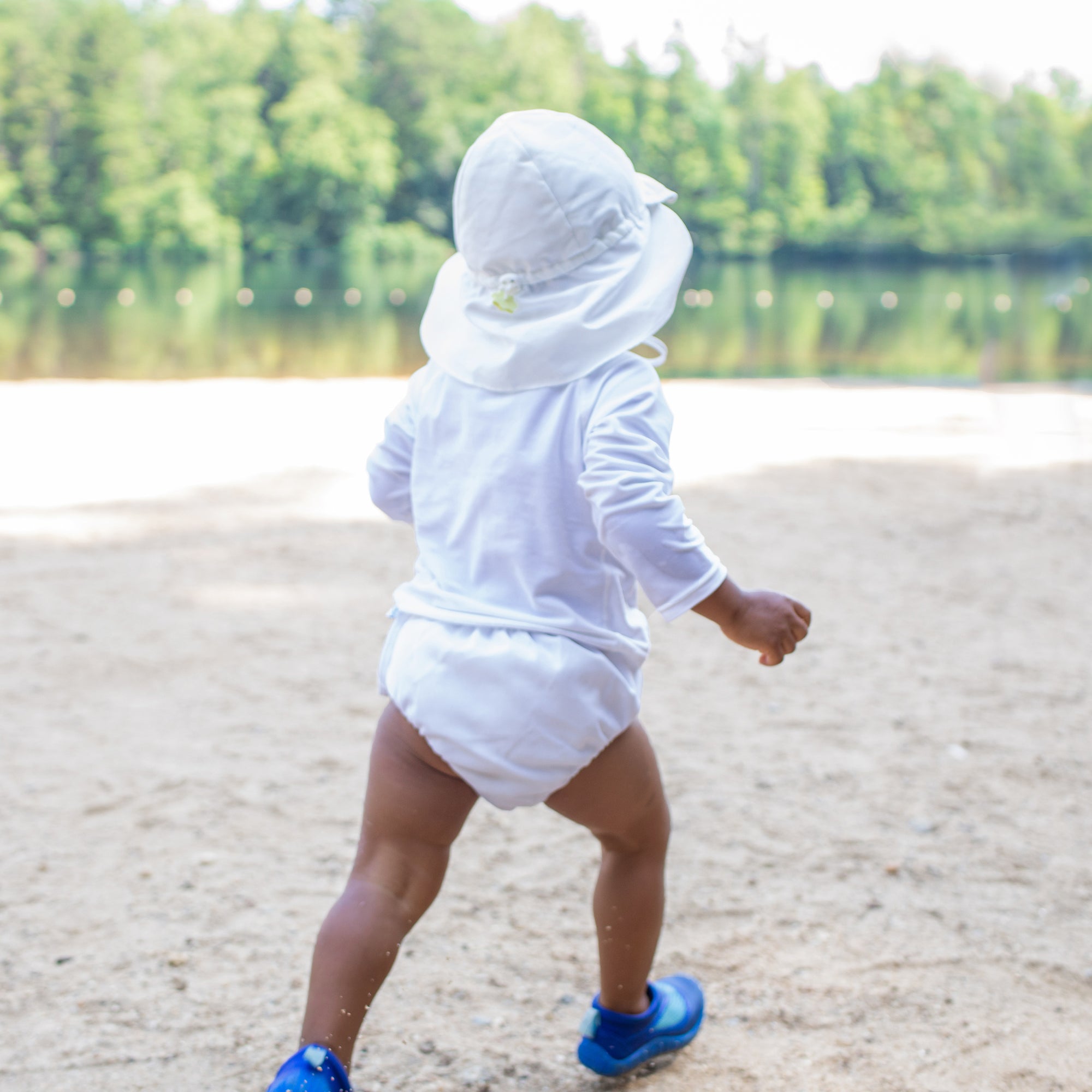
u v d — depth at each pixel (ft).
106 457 26.17
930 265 234.58
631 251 5.67
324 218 206.80
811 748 11.64
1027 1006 7.47
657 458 5.31
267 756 11.31
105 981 7.61
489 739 5.36
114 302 100.01
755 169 245.86
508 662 5.37
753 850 9.55
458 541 5.67
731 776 10.97
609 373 5.49
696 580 5.22
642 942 6.39
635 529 5.14
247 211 204.33
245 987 7.57
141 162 191.21
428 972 7.79
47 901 8.59
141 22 213.46
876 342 78.18
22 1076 6.64
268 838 9.68
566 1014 7.37
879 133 253.65
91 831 9.71
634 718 5.99
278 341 69.10
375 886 5.55
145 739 11.65
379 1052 6.90
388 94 226.58
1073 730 12.11
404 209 222.07
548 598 5.48
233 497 22.41
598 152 5.65
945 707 12.74
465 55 231.91
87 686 13.05
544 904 8.73
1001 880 9.12
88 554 18.39
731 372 57.47
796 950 8.09
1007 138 260.01
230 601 16.22
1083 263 231.09
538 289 5.60
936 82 260.42
